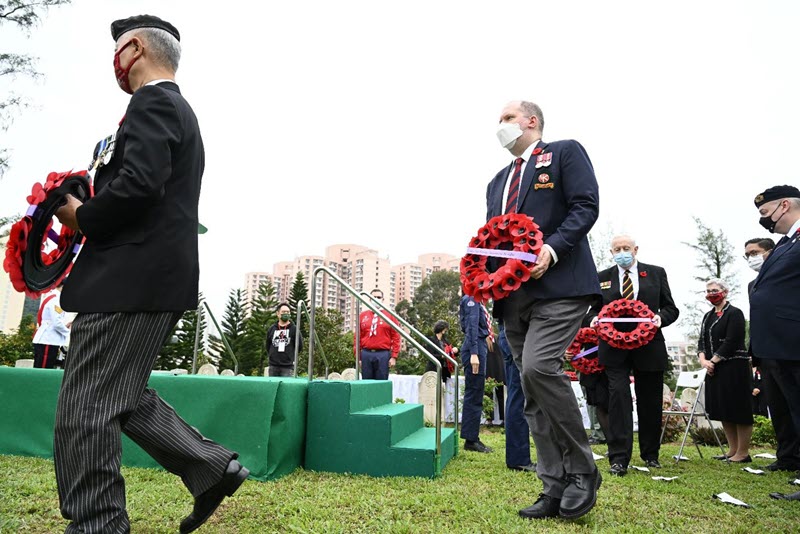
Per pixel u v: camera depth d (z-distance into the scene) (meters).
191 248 1.89
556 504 2.61
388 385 4.88
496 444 6.16
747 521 2.67
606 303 4.88
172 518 2.36
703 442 7.43
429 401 9.09
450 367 8.71
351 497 2.82
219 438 3.29
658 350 4.45
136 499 2.64
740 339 5.26
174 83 2.06
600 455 5.26
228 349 6.52
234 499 2.73
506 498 2.97
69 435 1.67
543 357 2.53
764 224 4.15
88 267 1.76
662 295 4.71
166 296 1.78
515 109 3.03
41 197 1.78
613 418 4.21
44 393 3.93
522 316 2.70
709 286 5.63
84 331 1.72
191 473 2.04
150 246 1.77
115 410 1.71
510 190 2.96
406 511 2.59
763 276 3.79
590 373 5.26
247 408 3.29
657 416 4.58
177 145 1.87
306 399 3.70
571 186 2.71
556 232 2.59
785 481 3.96
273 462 3.26
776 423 4.76
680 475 4.12
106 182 1.89
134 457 3.53
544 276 2.60
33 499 2.60
